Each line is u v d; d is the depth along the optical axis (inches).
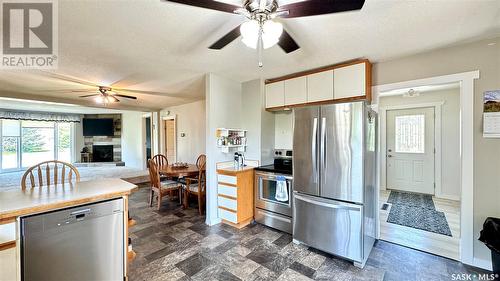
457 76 87.2
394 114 194.1
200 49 90.0
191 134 222.5
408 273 79.7
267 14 52.3
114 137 353.4
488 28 73.7
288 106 125.0
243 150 141.3
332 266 84.2
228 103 134.5
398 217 132.5
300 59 101.9
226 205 122.0
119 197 66.9
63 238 55.8
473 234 84.0
